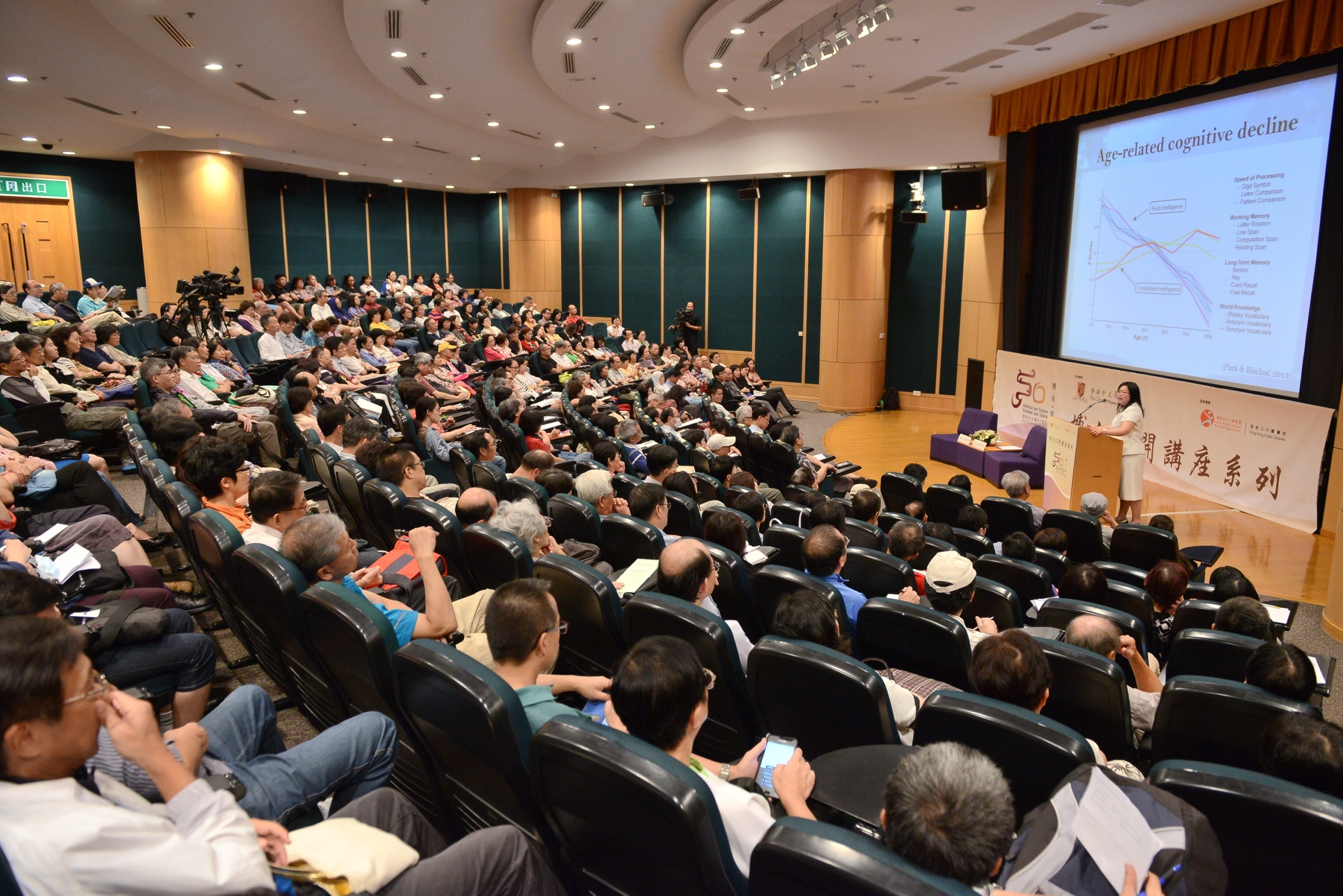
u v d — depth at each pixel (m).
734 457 8.20
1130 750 2.58
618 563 3.84
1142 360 10.40
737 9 7.70
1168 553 5.25
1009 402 12.30
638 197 17.58
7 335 8.39
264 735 2.22
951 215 14.22
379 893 1.58
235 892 1.36
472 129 14.09
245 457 3.88
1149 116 10.10
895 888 1.20
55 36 8.59
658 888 1.68
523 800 1.89
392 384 8.62
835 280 14.55
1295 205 8.34
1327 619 5.64
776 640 2.30
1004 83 11.19
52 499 4.47
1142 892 1.36
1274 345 8.64
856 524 4.61
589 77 10.52
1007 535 6.09
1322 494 8.01
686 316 16.64
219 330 9.91
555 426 7.96
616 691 1.78
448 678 1.84
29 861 1.30
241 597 2.99
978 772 1.33
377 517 4.23
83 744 1.38
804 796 1.79
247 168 16.28
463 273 20.42
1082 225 11.37
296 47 9.07
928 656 2.76
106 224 15.52
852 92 11.65
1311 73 8.10
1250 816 1.69
